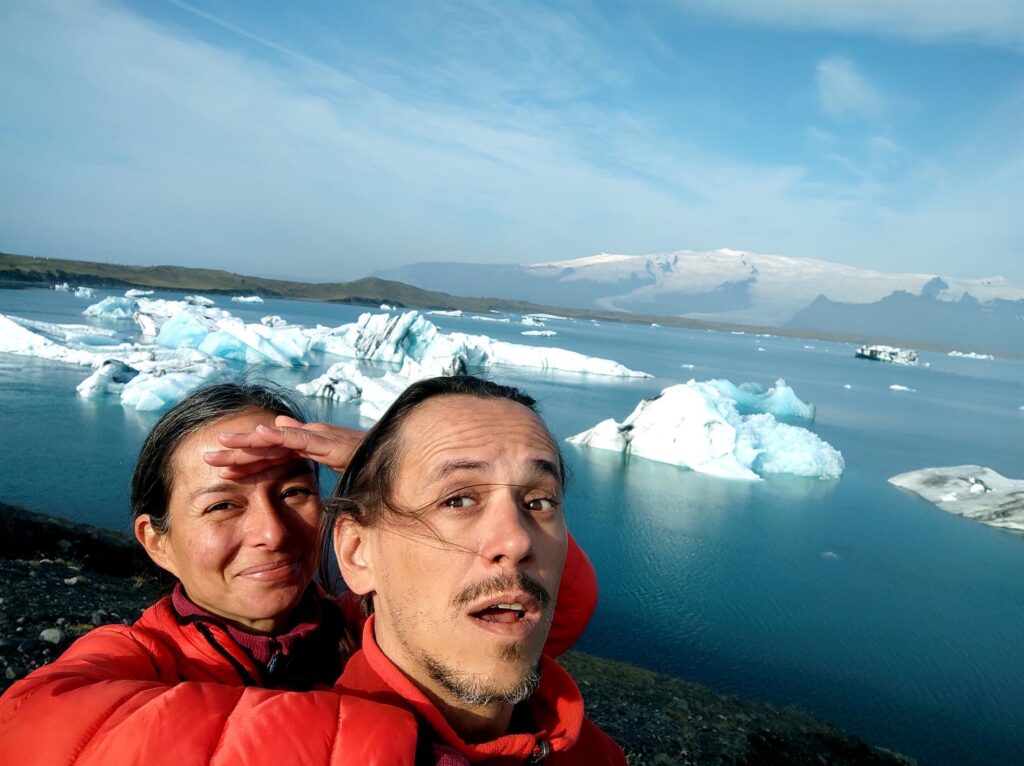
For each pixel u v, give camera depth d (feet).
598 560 66.33
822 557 73.10
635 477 97.96
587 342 450.71
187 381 108.27
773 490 99.14
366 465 4.18
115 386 111.45
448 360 159.53
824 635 54.75
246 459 5.21
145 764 3.00
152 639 5.08
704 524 80.12
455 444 3.79
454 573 3.54
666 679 40.91
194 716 3.26
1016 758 40.24
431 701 3.78
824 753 34.22
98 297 358.43
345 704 3.43
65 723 3.37
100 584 31.17
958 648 54.39
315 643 5.74
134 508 5.76
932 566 73.41
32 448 78.69
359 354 200.34
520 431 3.98
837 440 154.61
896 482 109.50
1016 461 146.00
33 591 26.43
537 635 3.62
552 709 4.57
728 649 50.85
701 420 108.99
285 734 3.14
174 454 5.42
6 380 116.47
